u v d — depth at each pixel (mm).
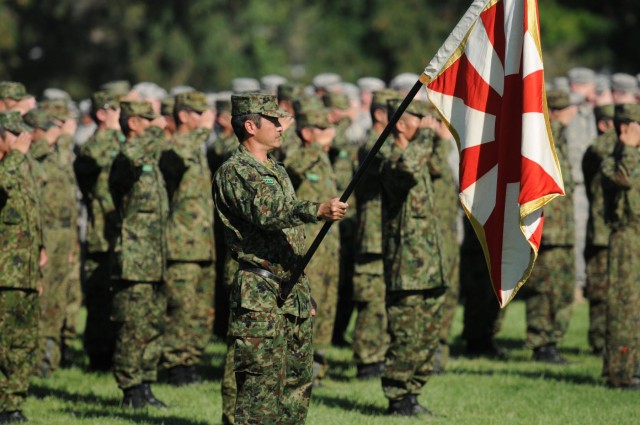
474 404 29641
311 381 22016
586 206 49375
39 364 33406
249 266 21422
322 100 37438
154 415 28031
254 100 21719
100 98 34000
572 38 102125
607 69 101562
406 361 27547
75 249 37000
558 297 36250
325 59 108375
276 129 21875
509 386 32156
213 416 28031
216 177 21625
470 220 22172
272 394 21266
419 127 27656
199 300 32812
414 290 27250
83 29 96938
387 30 104875
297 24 111000
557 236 35969
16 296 26234
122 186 28672
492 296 37531
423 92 41750
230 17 101688
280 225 20750
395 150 27344
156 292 28922
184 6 96812
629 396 30719
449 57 21594
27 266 26266
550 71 100875
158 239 28641
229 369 25719
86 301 34469
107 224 33906
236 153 21734
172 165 32375
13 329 26312
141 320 28594
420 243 27172
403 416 27844
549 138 21547
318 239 21297
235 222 21469
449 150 35594
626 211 30859
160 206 28703
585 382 32812
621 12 102688
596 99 47875
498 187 22078
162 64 96625
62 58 97188
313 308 22062
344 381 33000
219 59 97562
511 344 40562
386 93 32906
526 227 21469
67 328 36656
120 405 29219
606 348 31641
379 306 32938
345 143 36719
